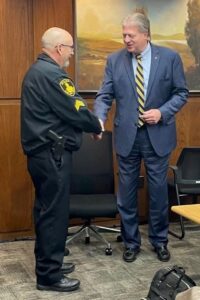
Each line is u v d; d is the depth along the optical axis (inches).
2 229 154.9
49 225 111.7
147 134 129.6
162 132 130.0
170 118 129.1
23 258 138.8
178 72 128.9
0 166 151.9
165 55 128.3
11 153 152.5
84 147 150.1
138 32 123.5
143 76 127.9
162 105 130.0
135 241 138.0
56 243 112.8
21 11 146.8
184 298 81.1
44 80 106.5
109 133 153.2
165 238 138.1
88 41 155.9
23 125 110.3
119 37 158.7
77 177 149.1
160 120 127.4
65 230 113.5
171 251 144.3
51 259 113.7
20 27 147.4
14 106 150.6
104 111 131.2
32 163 111.1
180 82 129.2
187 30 166.2
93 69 158.1
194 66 169.0
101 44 157.5
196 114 172.7
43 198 111.7
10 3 145.3
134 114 129.2
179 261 135.9
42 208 112.2
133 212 136.8
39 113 107.9
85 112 109.3
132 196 135.6
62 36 110.1
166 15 163.0
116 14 157.5
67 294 114.2
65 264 129.4
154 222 136.6
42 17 149.2
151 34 162.1
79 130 112.1
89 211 134.4
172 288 94.3
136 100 128.6
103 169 151.1
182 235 155.6
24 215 156.6
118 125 132.3
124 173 134.3
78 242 151.9
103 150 151.6
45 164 109.0
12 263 134.6
